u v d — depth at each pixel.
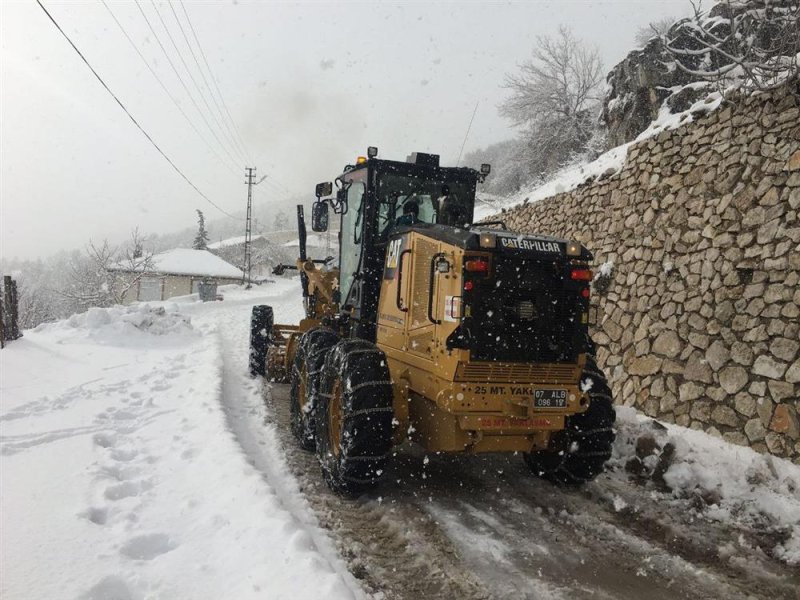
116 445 5.54
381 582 3.29
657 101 12.96
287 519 3.57
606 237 8.58
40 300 36.97
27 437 5.68
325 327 6.38
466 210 5.95
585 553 3.74
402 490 4.74
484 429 4.10
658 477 5.00
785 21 6.27
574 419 4.64
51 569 3.16
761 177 6.07
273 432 6.18
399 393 4.62
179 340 12.97
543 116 20.73
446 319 4.15
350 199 6.29
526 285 4.15
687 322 6.67
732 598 3.26
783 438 5.25
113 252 36.75
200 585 3.04
